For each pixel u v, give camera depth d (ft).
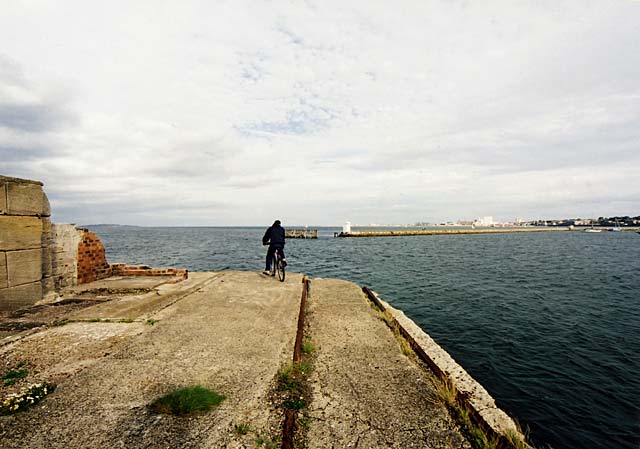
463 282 59.47
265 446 8.44
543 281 61.82
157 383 11.23
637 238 304.91
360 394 11.53
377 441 9.02
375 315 21.80
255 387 11.30
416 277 65.10
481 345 27.71
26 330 16.05
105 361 12.82
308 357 14.66
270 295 24.48
